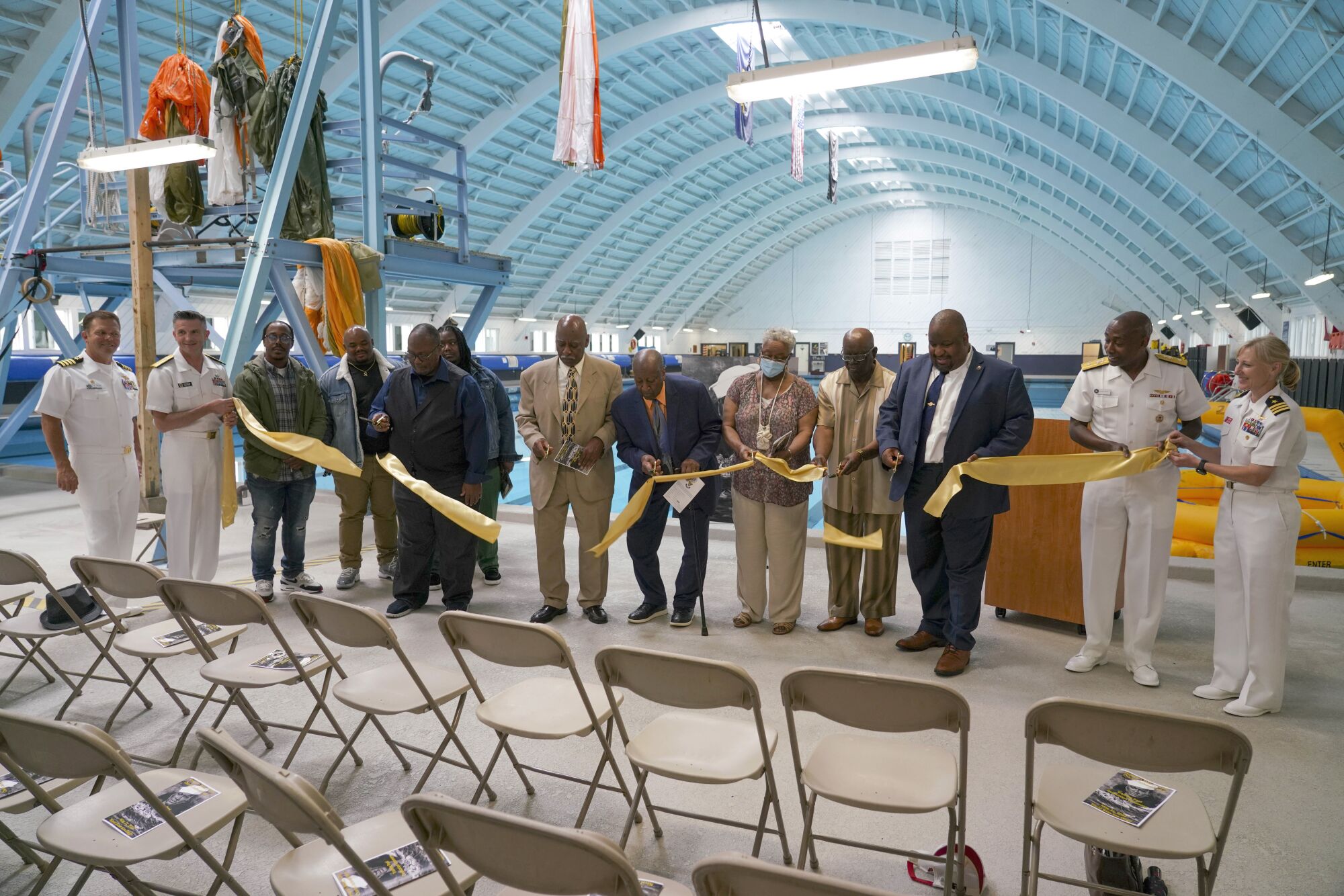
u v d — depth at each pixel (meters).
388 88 18.52
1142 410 3.79
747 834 2.68
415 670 2.74
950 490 3.80
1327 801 2.87
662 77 22.64
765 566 4.73
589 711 2.49
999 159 26.47
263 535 4.96
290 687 3.80
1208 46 13.23
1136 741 1.97
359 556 5.39
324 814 1.65
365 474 5.29
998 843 2.63
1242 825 2.73
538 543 4.78
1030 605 4.70
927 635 4.33
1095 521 3.94
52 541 6.46
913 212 39.97
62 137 7.44
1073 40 15.57
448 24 17.67
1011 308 38.75
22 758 2.04
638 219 31.67
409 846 1.98
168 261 7.04
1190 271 25.80
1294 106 13.28
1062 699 1.98
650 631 4.64
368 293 7.37
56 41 12.45
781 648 4.38
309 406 5.01
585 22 8.30
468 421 4.65
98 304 17.31
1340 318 18.20
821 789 2.17
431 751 3.23
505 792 2.93
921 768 2.29
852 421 4.50
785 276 42.94
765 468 4.51
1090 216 29.45
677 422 4.61
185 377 4.73
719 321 44.62
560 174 25.50
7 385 11.77
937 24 17.05
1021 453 4.64
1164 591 3.86
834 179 25.69
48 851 1.94
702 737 2.48
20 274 7.51
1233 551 3.62
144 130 7.18
